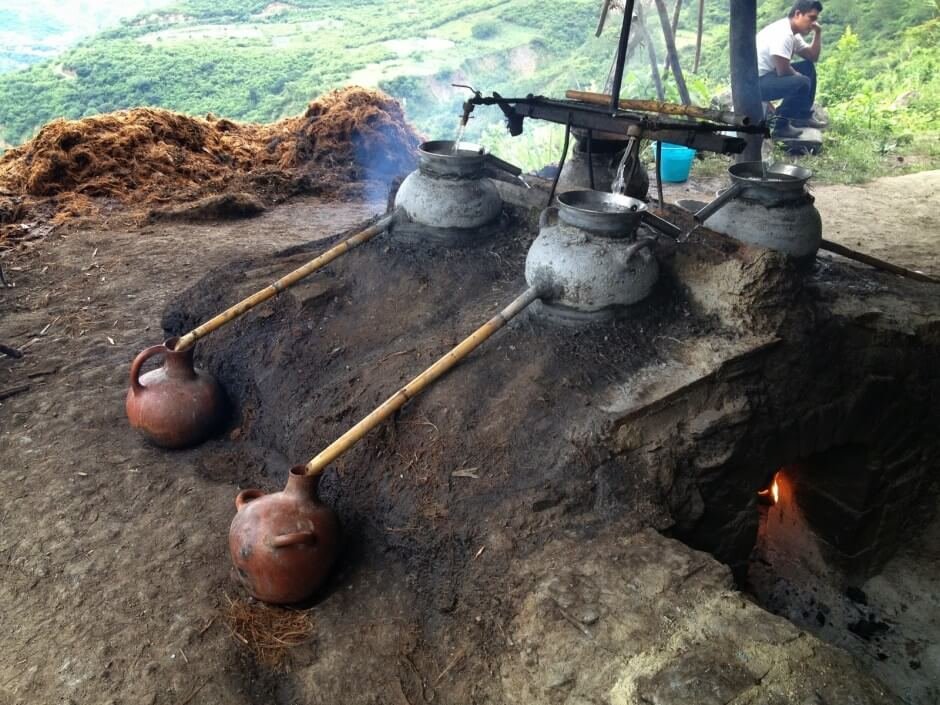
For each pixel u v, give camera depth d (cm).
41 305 629
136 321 596
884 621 489
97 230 808
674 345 400
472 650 299
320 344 459
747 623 270
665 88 1156
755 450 392
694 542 369
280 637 317
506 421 364
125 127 979
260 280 529
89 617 327
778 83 1077
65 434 451
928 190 917
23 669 304
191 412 432
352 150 1073
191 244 770
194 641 314
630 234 403
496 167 515
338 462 382
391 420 378
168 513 387
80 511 389
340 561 349
